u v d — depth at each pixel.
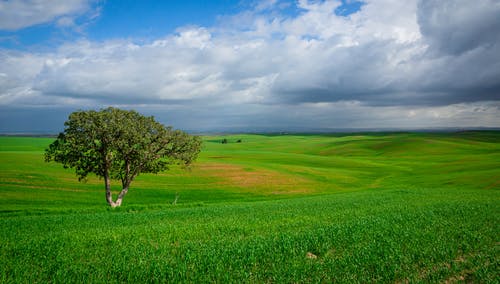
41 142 159.38
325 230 16.98
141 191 48.47
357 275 10.62
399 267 10.98
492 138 195.75
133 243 14.93
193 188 52.44
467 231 16.28
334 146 164.88
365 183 64.00
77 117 31.22
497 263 11.49
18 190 43.44
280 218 22.16
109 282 10.10
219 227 18.70
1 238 15.88
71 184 49.66
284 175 68.62
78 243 14.79
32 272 10.90
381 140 173.75
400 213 22.78
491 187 46.66
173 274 10.62
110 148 32.03
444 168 76.56
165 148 35.16
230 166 78.12
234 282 10.02
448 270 10.74
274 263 11.74
